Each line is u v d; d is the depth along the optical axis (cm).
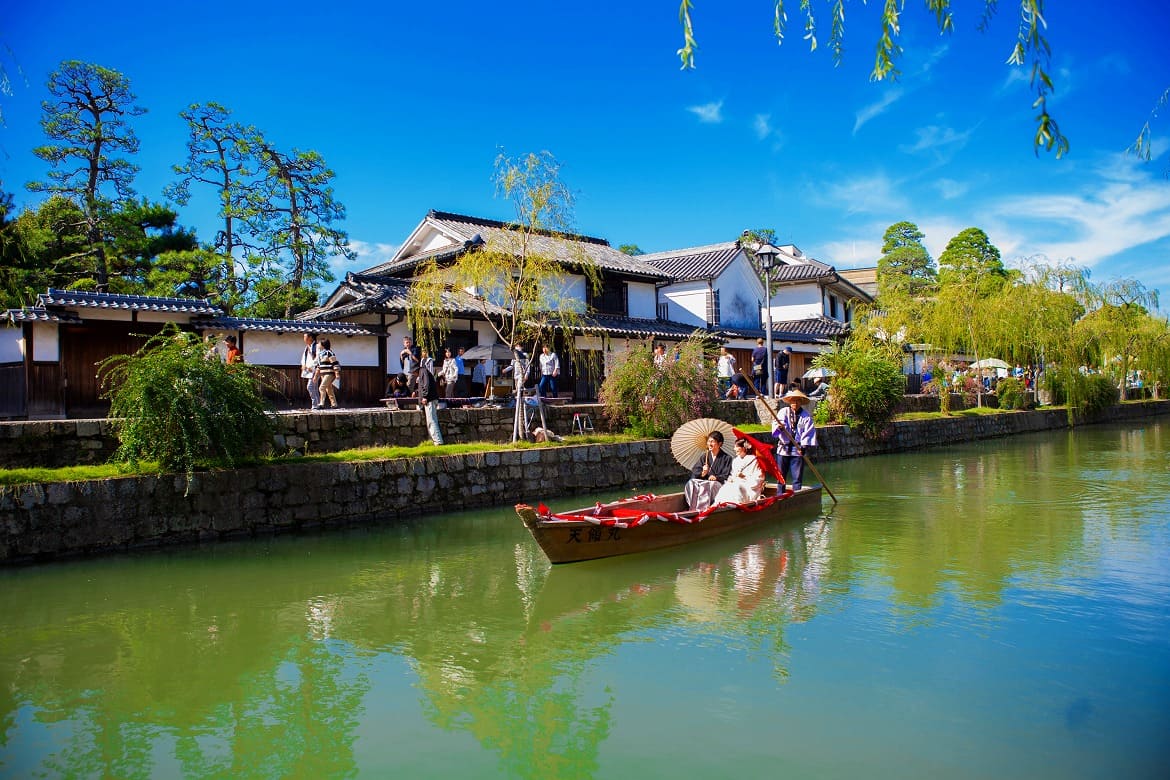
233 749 513
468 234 2480
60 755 505
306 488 1144
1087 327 3080
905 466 1944
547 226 1527
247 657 671
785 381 2309
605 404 1770
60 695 597
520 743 515
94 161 2873
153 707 578
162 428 1020
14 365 1672
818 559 984
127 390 1033
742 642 691
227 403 1066
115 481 989
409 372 1766
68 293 1692
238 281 3006
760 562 975
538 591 859
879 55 517
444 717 557
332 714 563
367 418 1377
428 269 1694
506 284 1538
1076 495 1450
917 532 1140
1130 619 729
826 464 1994
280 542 1070
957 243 4947
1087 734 510
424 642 705
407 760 495
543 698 584
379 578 908
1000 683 590
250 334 1931
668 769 475
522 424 1538
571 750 501
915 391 3666
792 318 3803
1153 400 4209
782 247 4172
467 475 1317
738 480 1169
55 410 1658
